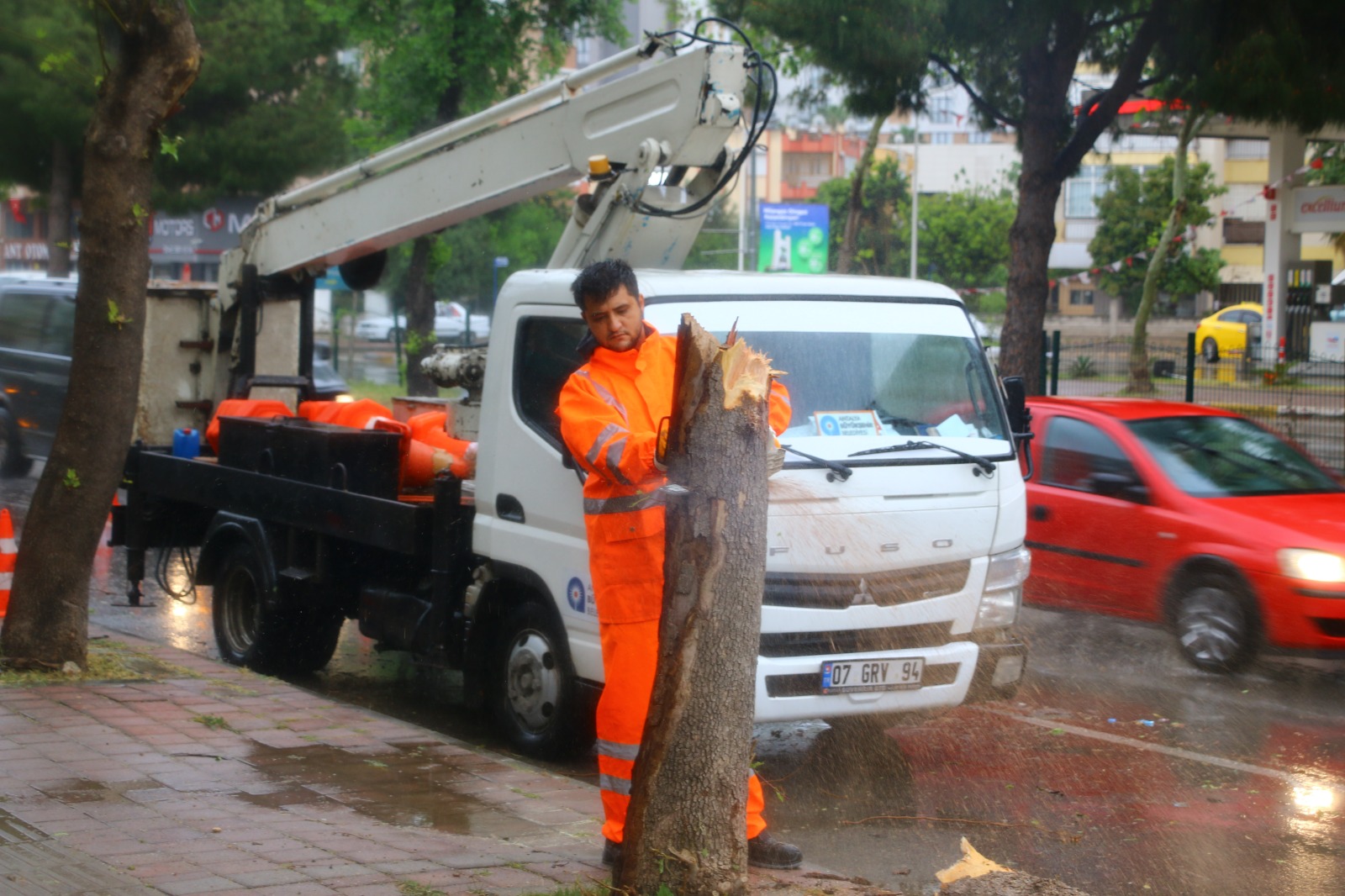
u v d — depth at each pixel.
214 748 5.95
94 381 7.25
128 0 6.91
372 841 4.69
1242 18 13.80
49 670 7.27
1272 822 5.64
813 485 5.72
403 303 46.09
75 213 29.56
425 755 6.03
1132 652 8.85
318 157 30.61
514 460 6.44
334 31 30.03
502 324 6.66
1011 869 4.95
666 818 3.89
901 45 14.48
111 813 4.92
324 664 8.37
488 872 4.38
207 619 9.98
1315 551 7.96
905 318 6.39
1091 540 9.12
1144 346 20.48
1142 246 49.97
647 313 5.87
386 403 27.91
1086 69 19.62
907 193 53.84
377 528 7.10
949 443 6.17
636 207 7.14
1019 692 7.89
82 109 25.55
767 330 6.05
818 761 6.55
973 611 6.11
